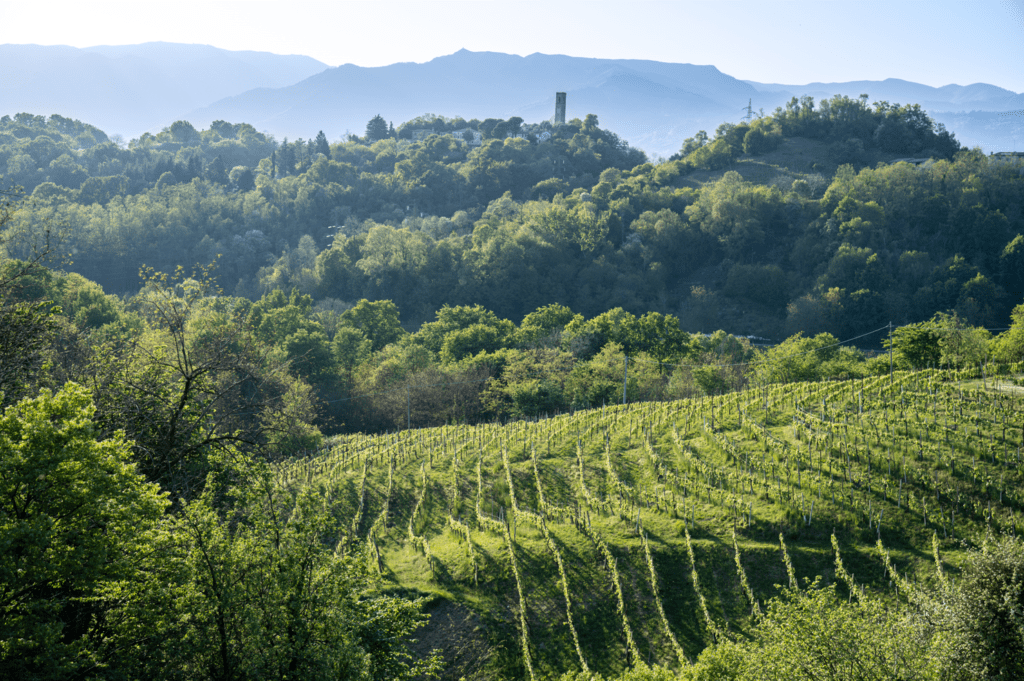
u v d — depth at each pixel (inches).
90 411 724.0
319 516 816.3
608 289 6545.3
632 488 1648.6
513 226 7145.7
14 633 602.9
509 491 1755.7
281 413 1336.1
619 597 1261.1
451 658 1200.2
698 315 6131.9
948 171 7052.2
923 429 1550.2
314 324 4028.1
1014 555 776.3
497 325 4493.1
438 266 6668.3
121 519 692.7
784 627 793.6
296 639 724.0
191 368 1179.3
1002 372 1999.3
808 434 1657.2
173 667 702.5
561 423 2226.9
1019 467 1315.2
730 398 2156.7
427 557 1443.2
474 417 3334.2
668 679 895.1
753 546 1315.2
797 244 6668.3
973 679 723.4
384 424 3321.9
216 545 725.3
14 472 629.3
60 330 1145.4
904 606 1028.5
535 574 1358.3
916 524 1279.5
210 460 1049.5
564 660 1188.5
